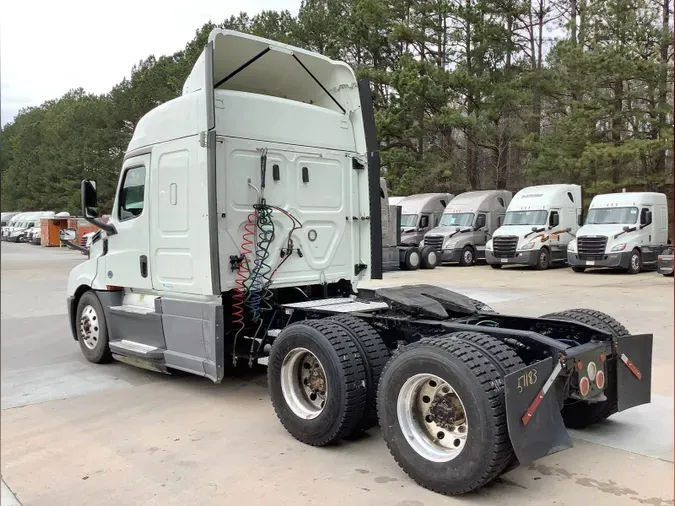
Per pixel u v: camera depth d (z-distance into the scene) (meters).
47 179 57.31
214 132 5.16
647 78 22.91
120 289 6.73
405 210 25.95
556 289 14.13
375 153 6.56
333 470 4.09
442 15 29.48
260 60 6.06
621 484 3.77
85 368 7.09
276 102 5.89
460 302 5.13
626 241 18.36
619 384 4.30
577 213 22.22
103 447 4.60
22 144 73.69
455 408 3.70
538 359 3.89
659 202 19.78
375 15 29.44
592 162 23.44
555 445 3.60
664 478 3.85
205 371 5.36
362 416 4.38
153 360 5.95
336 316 4.86
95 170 44.12
